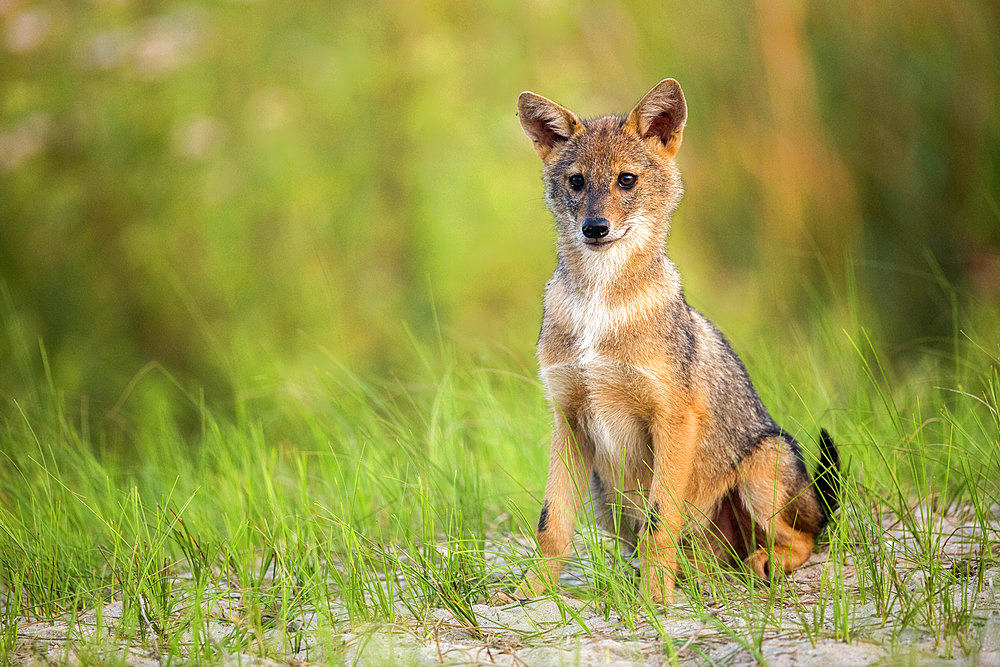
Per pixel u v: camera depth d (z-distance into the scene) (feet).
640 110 26.13
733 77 55.01
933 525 24.80
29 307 53.01
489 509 29.09
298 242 53.36
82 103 56.34
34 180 55.42
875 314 44.88
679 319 24.49
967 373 31.68
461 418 33.04
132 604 21.03
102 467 30.17
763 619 19.03
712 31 55.93
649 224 25.34
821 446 24.34
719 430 24.71
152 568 23.16
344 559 24.03
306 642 19.90
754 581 22.44
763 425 25.80
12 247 54.29
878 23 51.98
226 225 53.62
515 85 55.93
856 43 52.54
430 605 21.71
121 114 55.83
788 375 32.55
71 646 19.72
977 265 45.14
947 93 49.62
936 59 50.11
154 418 43.09
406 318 51.11
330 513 24.59
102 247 54.75
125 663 18.35
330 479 29.53
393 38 57.98
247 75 57.47
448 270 51.52
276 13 58.39
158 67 56.34
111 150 55.42
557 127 27.12
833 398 31.24
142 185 54.85
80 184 55.36
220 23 58.18
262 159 54.44
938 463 26.68
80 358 51.55
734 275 52.80
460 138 54.49
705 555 23.66
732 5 55.47
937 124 49.93
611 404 24.45
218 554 24.67
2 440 30.89
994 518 24.89
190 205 54.34
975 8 49.34
